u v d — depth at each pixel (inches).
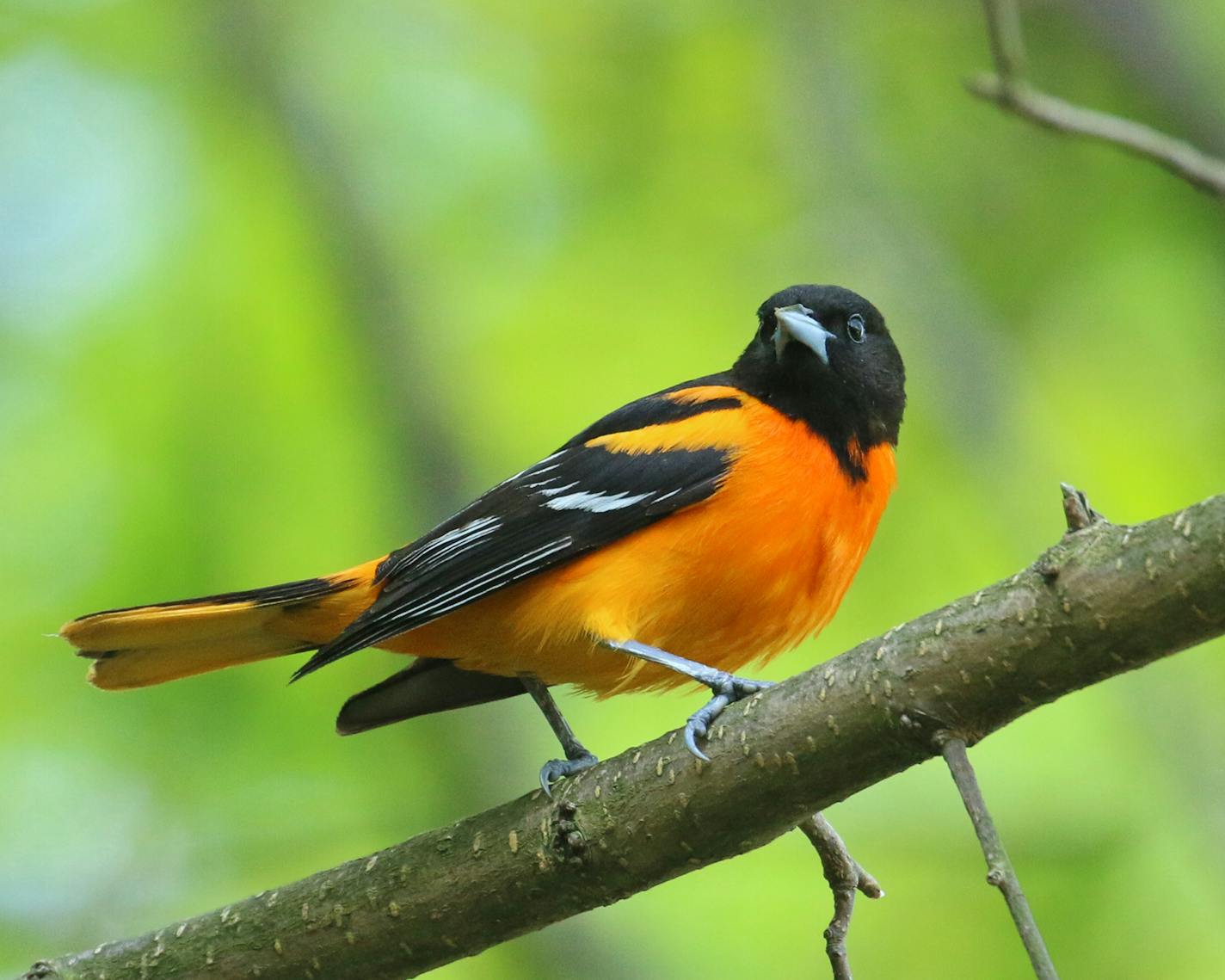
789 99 635.5
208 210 595.2
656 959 473.4
